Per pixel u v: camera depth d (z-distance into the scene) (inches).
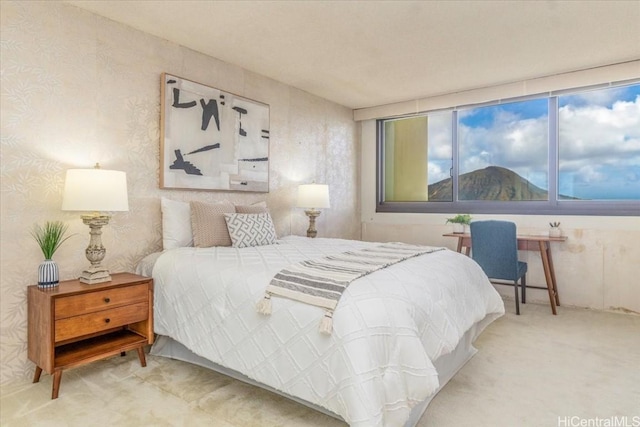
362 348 59.6
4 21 85.0
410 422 66.1
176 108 117.6
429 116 190.2
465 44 119.9
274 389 73.4
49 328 78.5
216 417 70.7
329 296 65.9
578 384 84.2
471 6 96.9
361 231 209.0
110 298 87.7
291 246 116.5
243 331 76.1
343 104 193.9
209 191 129.6
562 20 103.9
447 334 73.9
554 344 109.1
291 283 72.6
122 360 97.1
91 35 99.6
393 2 95.3
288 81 156.7
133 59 108.6
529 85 152.9
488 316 107.6
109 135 103.3
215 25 107.6
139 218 110.3
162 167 114.1
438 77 151.1
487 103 167.8
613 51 125.1
